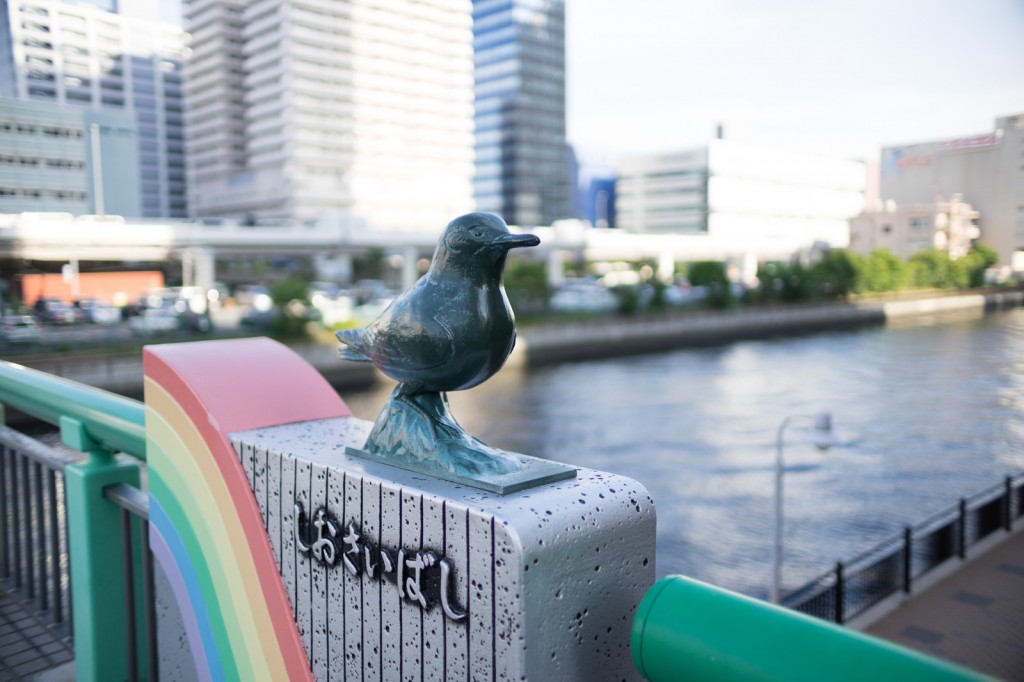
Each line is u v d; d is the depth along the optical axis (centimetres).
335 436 178
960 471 831
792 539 1286
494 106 8862
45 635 308
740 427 2133
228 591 185
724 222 5209
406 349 142
